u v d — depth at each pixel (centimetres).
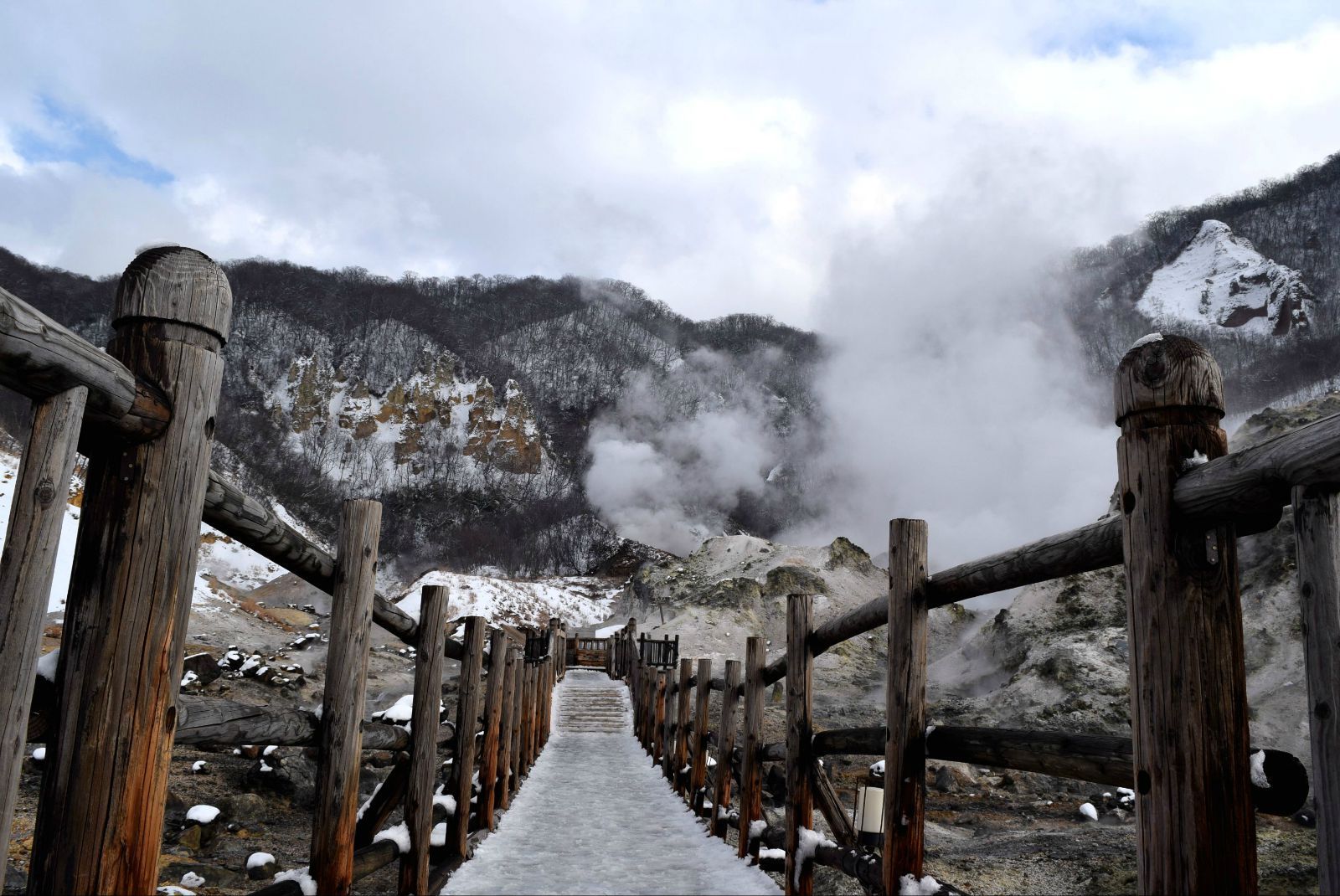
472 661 572
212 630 2266
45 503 158
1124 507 194
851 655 2755
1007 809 1035
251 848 697
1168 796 171
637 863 567
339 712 308
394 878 610
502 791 763
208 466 211
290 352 12975
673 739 1031
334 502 9888
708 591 3775
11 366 150
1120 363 199
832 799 455
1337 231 18862
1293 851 523
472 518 11006
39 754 852
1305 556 145
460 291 19400
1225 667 173
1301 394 10512
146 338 204
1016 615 2264
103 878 182
